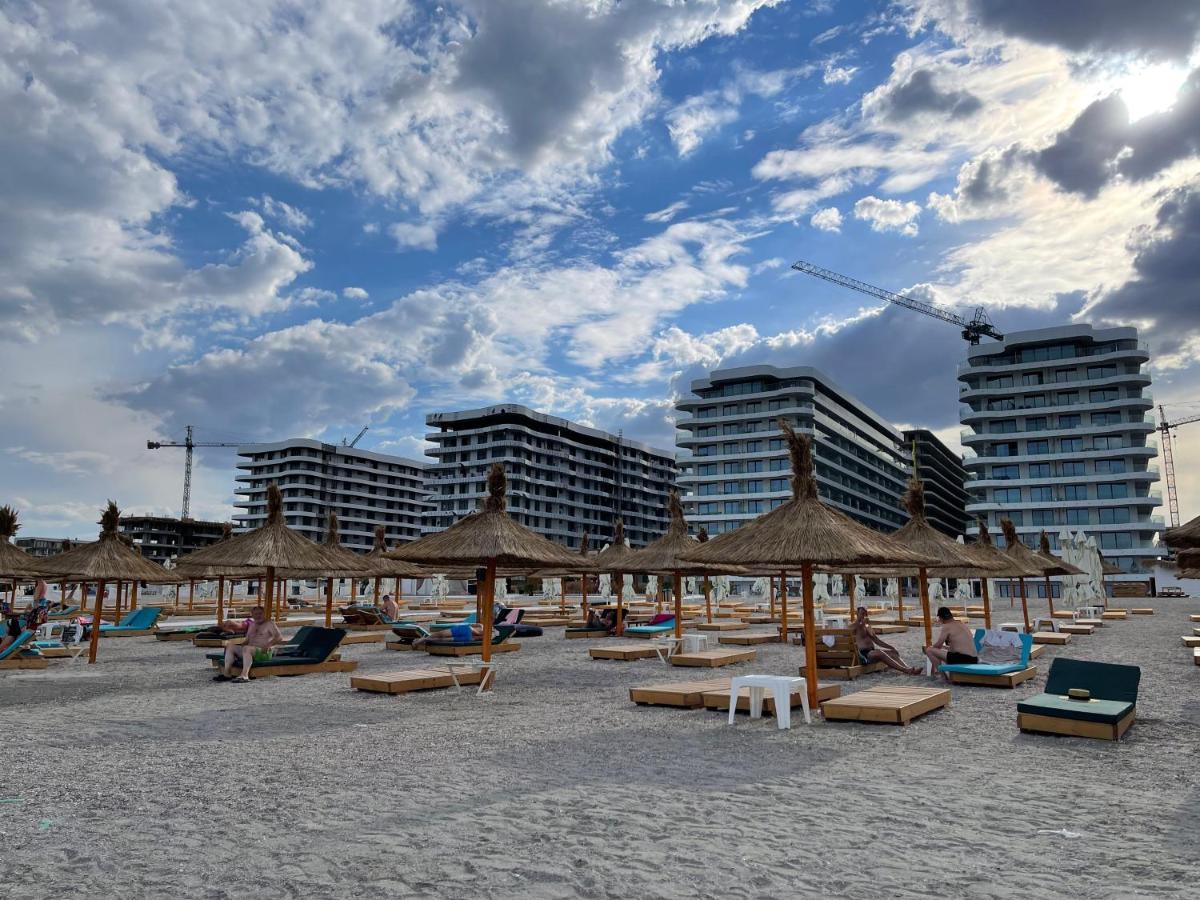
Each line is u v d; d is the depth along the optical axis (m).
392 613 25.55
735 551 10.69
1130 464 78.38
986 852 4.94
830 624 26.19
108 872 4.58
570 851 4.93
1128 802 6.11
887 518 119.75
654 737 8.77
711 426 101.50
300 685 13.16
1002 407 85.00
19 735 8.85
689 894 4.25
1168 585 70.81
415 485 156.25
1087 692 9.20
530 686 13.21
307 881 4.43
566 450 126.88
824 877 4.50
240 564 16.72
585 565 15.71
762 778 6.86
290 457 139.50
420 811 5.80
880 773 7.05
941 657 13.63
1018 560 22.34
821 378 100.62
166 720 9.88
